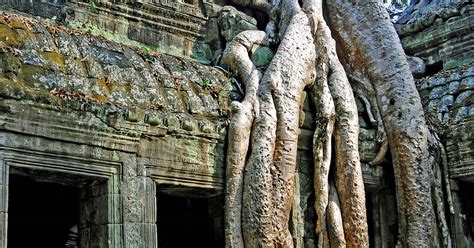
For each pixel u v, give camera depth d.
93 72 8.48
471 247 11.36
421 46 13.14
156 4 10.90
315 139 10.23
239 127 9.27
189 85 9.46
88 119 8.10
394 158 11.02
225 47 11.17
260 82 9.91
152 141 8.70
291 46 10.29
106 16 10.58
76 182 8.52
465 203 11.48
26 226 11.49
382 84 11.35
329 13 12.04
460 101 11.58
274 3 11.70
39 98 7.77
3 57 7.75
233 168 9.18
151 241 8.51
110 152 8.37
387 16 11.78
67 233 11.77
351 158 10.28
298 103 9.93
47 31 8.55
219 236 9.52
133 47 9.60
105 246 8.30
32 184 10.77
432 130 11.39
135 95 8.70
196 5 11.50
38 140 7.83
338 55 11.85
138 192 8.50
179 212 12.26
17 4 9.86
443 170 11.32
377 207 11.46
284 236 9.20
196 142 9.07
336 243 9.84
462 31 12.54
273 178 9.33
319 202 10.02
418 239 10.68
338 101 10.52
